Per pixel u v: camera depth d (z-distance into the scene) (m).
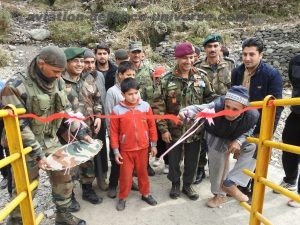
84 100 3.74
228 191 3.41
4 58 12.71
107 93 3.98
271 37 14.02
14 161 2.53
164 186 4.34
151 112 3.81
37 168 3.02
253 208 2.78
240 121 3.21
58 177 3.19
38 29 14.92
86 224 3.57
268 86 3.56
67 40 14.81
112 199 4.04
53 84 2.95
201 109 3.27
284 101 2.40
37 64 2.79
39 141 3.01
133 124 3.66
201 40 13.68
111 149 3.96
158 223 3.62
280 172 4.70
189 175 3.99
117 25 15.26
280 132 7.26
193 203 3.96
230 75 4.19
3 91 2.78
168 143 3.89
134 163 3.79
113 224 3.60
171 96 3.75
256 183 2.73
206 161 4.43
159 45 14.05
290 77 3.90
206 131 3.60
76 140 3.28
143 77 4.33
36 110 2.86
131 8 15.70
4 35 14.65
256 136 3.65
